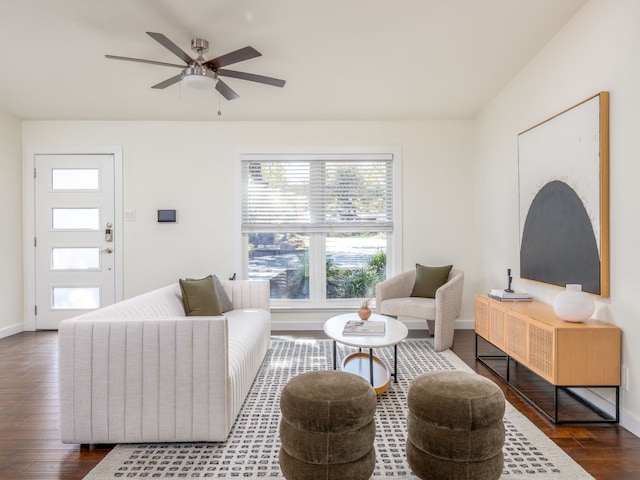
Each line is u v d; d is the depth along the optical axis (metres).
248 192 4.38
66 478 1.67
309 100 3.74
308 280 4.46
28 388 2.67
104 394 1.87
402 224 4.35
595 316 2.29
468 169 4.34
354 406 1.49
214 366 1.88
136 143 4.32
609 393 2.21
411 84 3.40
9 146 4.12
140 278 4.34
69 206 4.33
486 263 4.02
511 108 3.38
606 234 2.18
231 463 1.76
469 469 1.49
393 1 2.23
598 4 2.22
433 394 1.56
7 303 4.10
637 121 1.97
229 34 2.55
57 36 2.58
